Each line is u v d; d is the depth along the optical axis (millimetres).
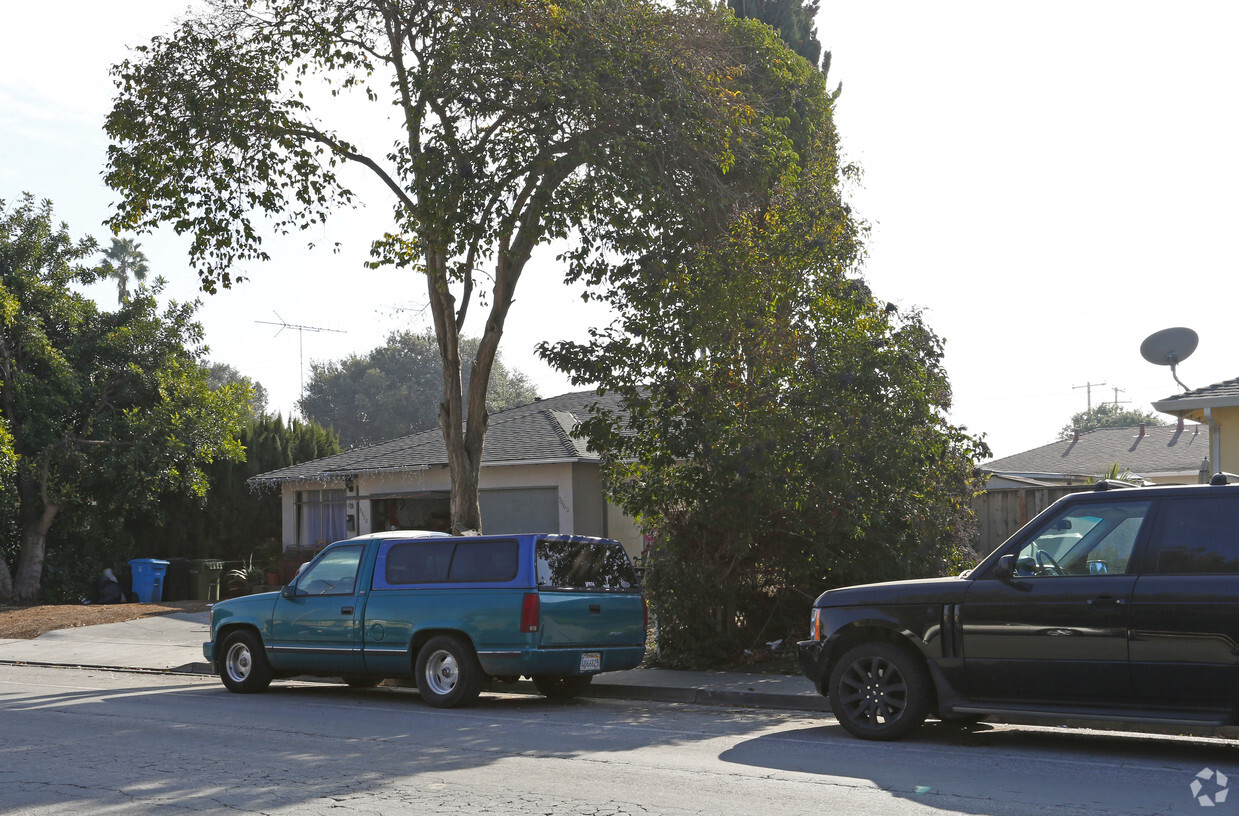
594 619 12133
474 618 11805
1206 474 15969
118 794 7320
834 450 13328
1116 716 8078
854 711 9336
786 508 13734
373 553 12734
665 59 15633
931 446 14094
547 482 24359
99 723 10789
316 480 28328
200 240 16109
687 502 14297
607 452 15055
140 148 15828
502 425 27156
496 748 9086
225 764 8391
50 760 8641
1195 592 7832
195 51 16000
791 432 13836
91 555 29031
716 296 14367
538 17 15109
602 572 12477
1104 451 37938
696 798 7004
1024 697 8531
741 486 13508
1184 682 7832
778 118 18250
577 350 14562
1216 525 7980
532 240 15312
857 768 7953
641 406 14445
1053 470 36906
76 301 28688
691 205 15375
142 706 12211
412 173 15141
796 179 16531
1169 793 6996
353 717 11156
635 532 25016
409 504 27391
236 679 13555
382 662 12383
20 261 28234
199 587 28797
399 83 16078
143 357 29016
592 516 24625
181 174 15875
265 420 33312
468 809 6754
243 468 31469
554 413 27047
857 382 13797
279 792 7320
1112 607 8117
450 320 17109
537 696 13227
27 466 26344
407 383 71438
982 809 6586
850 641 9516
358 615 12547
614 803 6875
